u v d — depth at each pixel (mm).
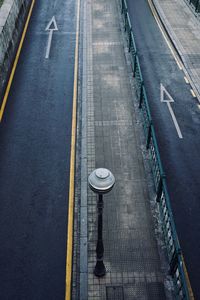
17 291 10875
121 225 12320
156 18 26781
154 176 13508
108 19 25453
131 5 28328
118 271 11055
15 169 14617
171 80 20281
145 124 15828
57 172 14500
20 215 12938
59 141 15859
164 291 10578
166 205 11219
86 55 21422
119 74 19781
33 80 19406
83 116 16922
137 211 12758
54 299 10664
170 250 11016
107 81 19234
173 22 26125
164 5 28484
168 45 23656
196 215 13164
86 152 15086
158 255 11461
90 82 19156
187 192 13961
